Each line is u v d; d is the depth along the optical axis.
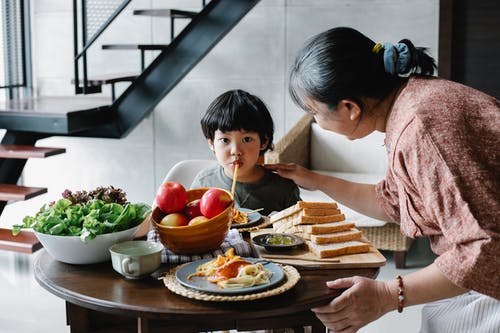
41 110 3.84
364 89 1.33
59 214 1.48
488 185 1.18
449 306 1.54
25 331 2.70
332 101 1.34
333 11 4.36
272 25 4.48
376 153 3.88
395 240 3.37
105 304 1.23
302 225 1.58
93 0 4.82
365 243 1.51
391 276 3.35
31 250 3.30
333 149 3.95
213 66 4.64
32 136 4.17
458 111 1.23
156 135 4.85
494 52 4.24
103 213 1.49
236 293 1.22
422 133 1.22
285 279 1.31
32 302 3.03
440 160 1.20
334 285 1.30
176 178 2.30
